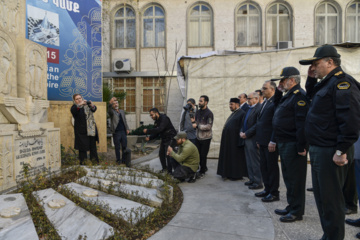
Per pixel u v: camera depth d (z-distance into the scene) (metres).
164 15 14.28
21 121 4.31
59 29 7.90
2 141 3.85
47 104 5.04
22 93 4.49
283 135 3.52
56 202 3.41
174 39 14.20
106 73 14.41
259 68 8.05
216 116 8.27
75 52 8.23
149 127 11.95
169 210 3.77
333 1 13.78
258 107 5.07
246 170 5.64
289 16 14.02
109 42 14.45
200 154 6.10
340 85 2.45
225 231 3.17
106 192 4.13
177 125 14.16
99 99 8.73
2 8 4.36
